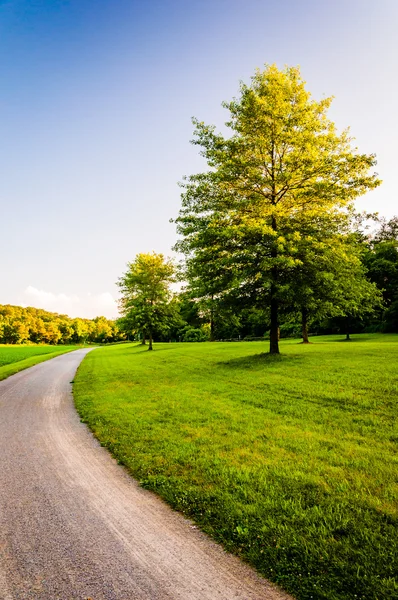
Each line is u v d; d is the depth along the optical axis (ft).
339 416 27.27
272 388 37.68
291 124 55.16
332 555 11.49
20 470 20.27
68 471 20.01
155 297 128.26
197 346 119.65
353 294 57.41
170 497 16.08
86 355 140.26
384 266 138.62
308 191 55.67
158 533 13.50
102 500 16.37
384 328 141.69
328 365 46.47
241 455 20.53
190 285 62.90
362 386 34.32
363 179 53.88
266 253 54.80
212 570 11.29
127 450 22.58
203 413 30.53
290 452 20.76
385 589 9.93
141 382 50.47
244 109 57.47
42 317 489.26
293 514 13.94
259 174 55.62
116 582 10.78
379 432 23.43
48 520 14.62
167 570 11.33
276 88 56.80
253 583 10.64
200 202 60.54
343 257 53.67
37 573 11.27
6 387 55.67
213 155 58.49
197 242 58.23
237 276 55.42
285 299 55.16
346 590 10.07
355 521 13.29
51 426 30.17
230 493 16.05
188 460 20.21
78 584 10.71
